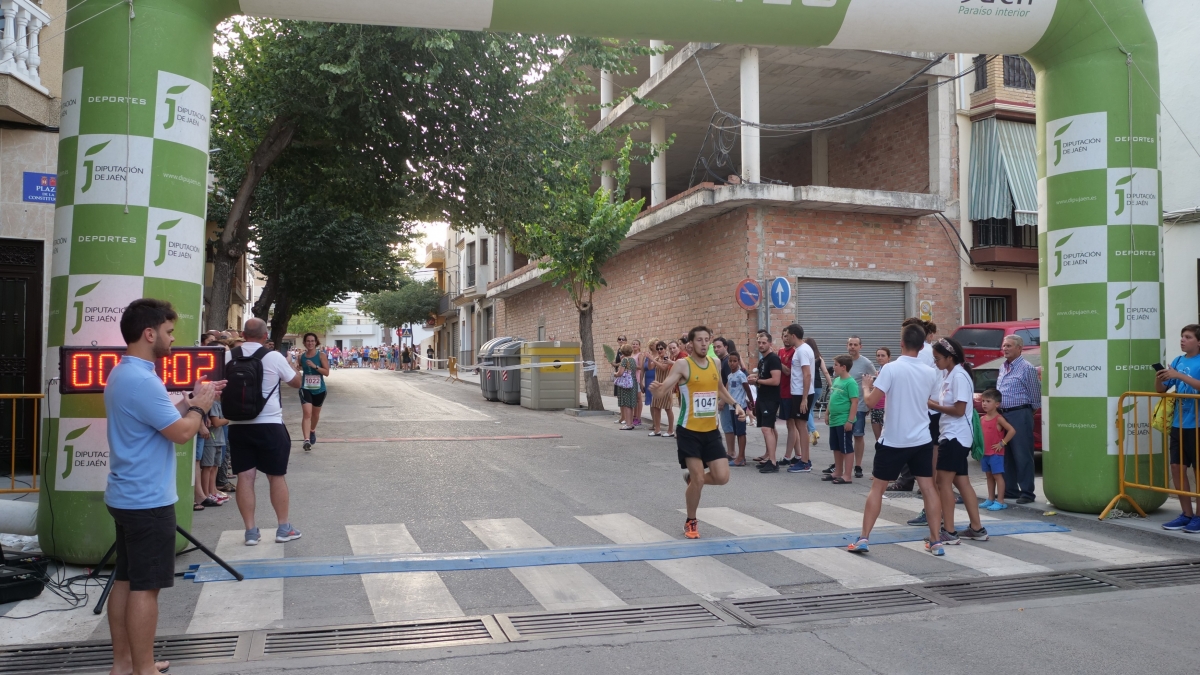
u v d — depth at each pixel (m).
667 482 10.02
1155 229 8.28
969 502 7.15
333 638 4.74
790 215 17.75
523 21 7.14
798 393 10.93
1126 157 8.21
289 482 9.80
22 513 6.66
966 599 5.58
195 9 6.48
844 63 18.28
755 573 6.12
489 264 41.31
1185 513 7.46
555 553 6.59
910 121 19.92
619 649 4.61
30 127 10.41
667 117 21.98
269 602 5.33
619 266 24.22
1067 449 8.24
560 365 20.67
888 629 4.95
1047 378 8.54
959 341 12.61
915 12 7.67
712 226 18.88
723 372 12.06
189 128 6.39
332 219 23.78
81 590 5.58
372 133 12.51
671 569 6.21
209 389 4.24
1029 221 18.34
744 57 17.47
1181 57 12.82
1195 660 4.45
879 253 18.39
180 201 6.31
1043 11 8.02
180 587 5.62
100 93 6.11
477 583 5.81
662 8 7.21
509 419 18.34
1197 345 7.71
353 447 13.09
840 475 10.02
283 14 6.89
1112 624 5.04
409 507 8.39
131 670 4.14
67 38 6.26
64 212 6.15
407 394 26.62
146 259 6.12
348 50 11.06
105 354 5.23
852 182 21.73
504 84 12.22
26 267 10.48
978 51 8.27
